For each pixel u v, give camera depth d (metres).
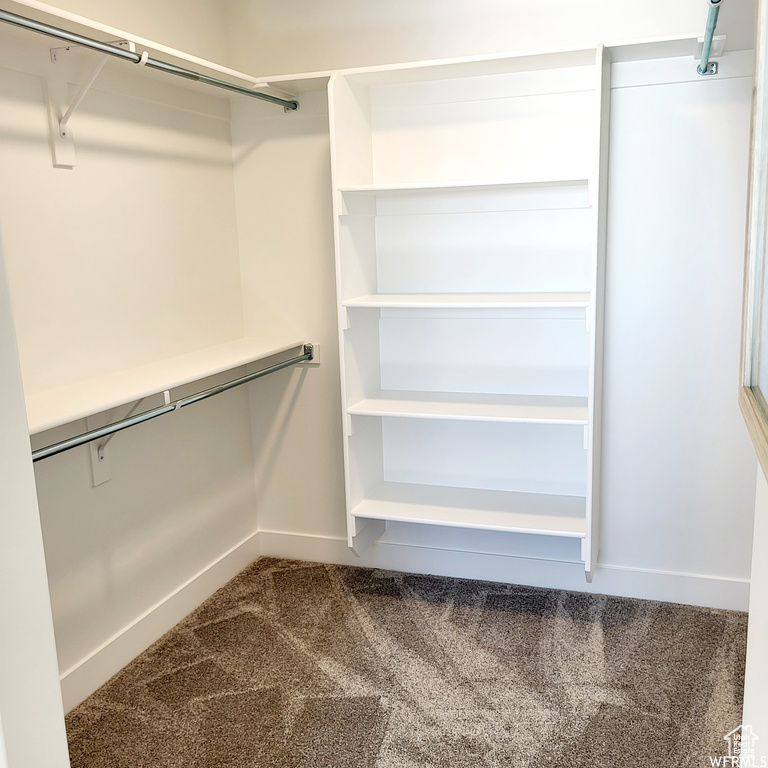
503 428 2.96
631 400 2.79
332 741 2.10
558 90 2.65
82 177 2.30
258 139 3.05
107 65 2.31
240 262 3.18
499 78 2.70
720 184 2.56
